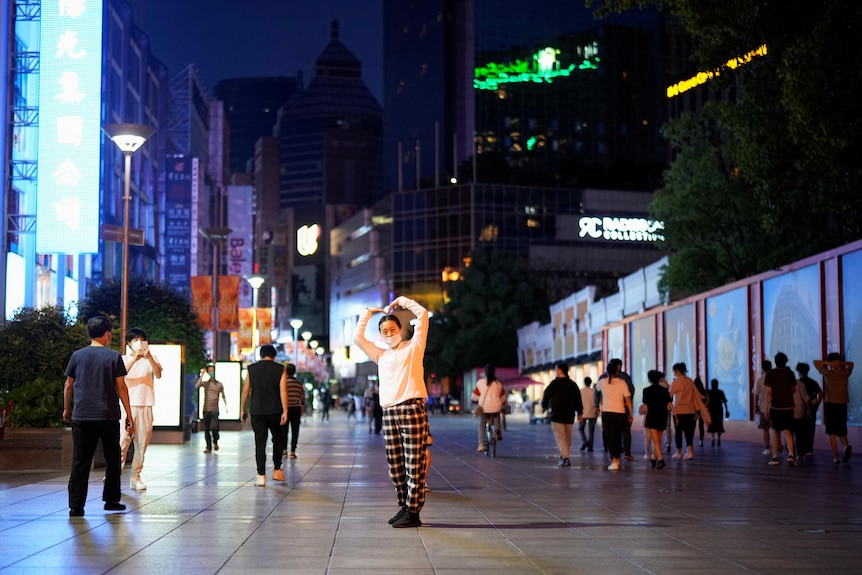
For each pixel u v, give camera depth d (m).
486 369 24.16
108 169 55.34
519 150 132.75
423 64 142.12
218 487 15.10
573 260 121.12
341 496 13.69
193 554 8.58
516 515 11.56
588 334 66.62
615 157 135.12
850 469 19.16
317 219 182.00
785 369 20.17
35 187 31.41
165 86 75.56
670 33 139.50
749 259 39.25
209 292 45.03
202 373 25.53
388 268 127.19
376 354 10.75
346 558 8.40
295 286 180.38
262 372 15.50
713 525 10.64
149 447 27.61
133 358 14.38
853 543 9.33
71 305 31.95
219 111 125.00
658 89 138.25
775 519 11.19
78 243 31.08
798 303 28.81
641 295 54.41
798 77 18.14
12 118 31.45
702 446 28.45
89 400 11.23
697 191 39.59
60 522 10.67
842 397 20.83
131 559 8.30
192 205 75.00
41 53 31.55
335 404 119.19
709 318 36.34
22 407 18.05
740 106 22.30
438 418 77.62
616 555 8.61
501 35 134.12
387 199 129.38
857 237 31.72
